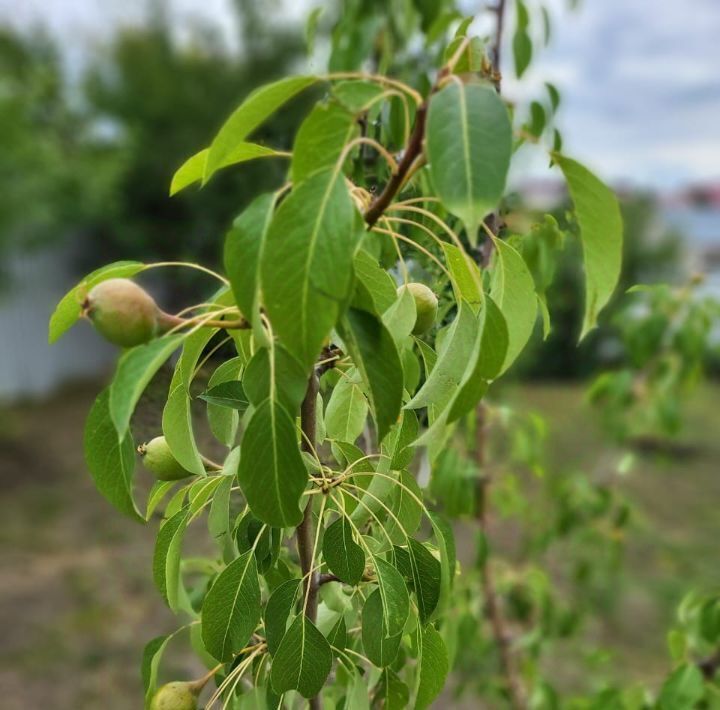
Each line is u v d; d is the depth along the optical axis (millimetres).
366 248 503
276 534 386
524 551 1291
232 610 373
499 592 977
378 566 366
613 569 1269
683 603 765
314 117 279
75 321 367
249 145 349
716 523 2633
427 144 260
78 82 5316
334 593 434
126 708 1612
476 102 260
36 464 3398
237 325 329
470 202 252
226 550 440
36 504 2863
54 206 4391
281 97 294
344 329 309
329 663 366
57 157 4242
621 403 1383
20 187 3859
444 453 750
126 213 5066
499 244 365
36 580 2195
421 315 392
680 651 750
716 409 4484
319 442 418
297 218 267
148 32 5469
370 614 368
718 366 5203
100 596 2094
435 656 390
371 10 943
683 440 3689
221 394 367
